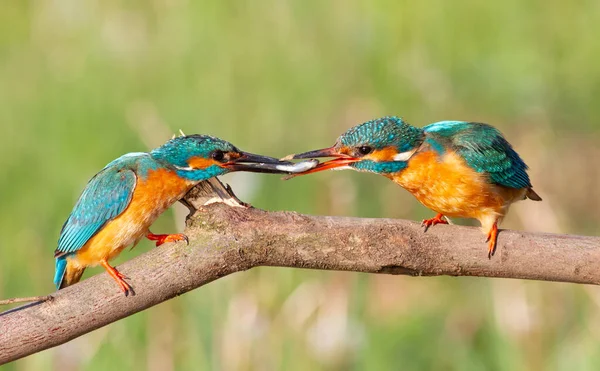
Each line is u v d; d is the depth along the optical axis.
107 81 14.88
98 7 15.88
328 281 11.82
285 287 11.75
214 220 6.88
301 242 6.87
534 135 14.78
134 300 6.88
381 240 6.94
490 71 15.16
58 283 8.73
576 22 15.72
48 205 13.41
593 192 14.13
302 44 15.03
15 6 16.48
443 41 15.30
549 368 11.12
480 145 8.35
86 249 8.39
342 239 6.89
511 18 15.58
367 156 8.36
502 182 8.48
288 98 14.52
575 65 15.36
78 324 6.84
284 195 12.84
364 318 11.70
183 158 8.20
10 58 15.79
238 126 14.34
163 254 6.89
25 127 14.48
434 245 7.05
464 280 12.44
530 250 7.09
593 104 14.91
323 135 14.19
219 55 15.03
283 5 15.33
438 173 8.30
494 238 7.09
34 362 11.17
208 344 11.08
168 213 12.69
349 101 14.53
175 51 15.22
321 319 11.55
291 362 11.22
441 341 11.64
